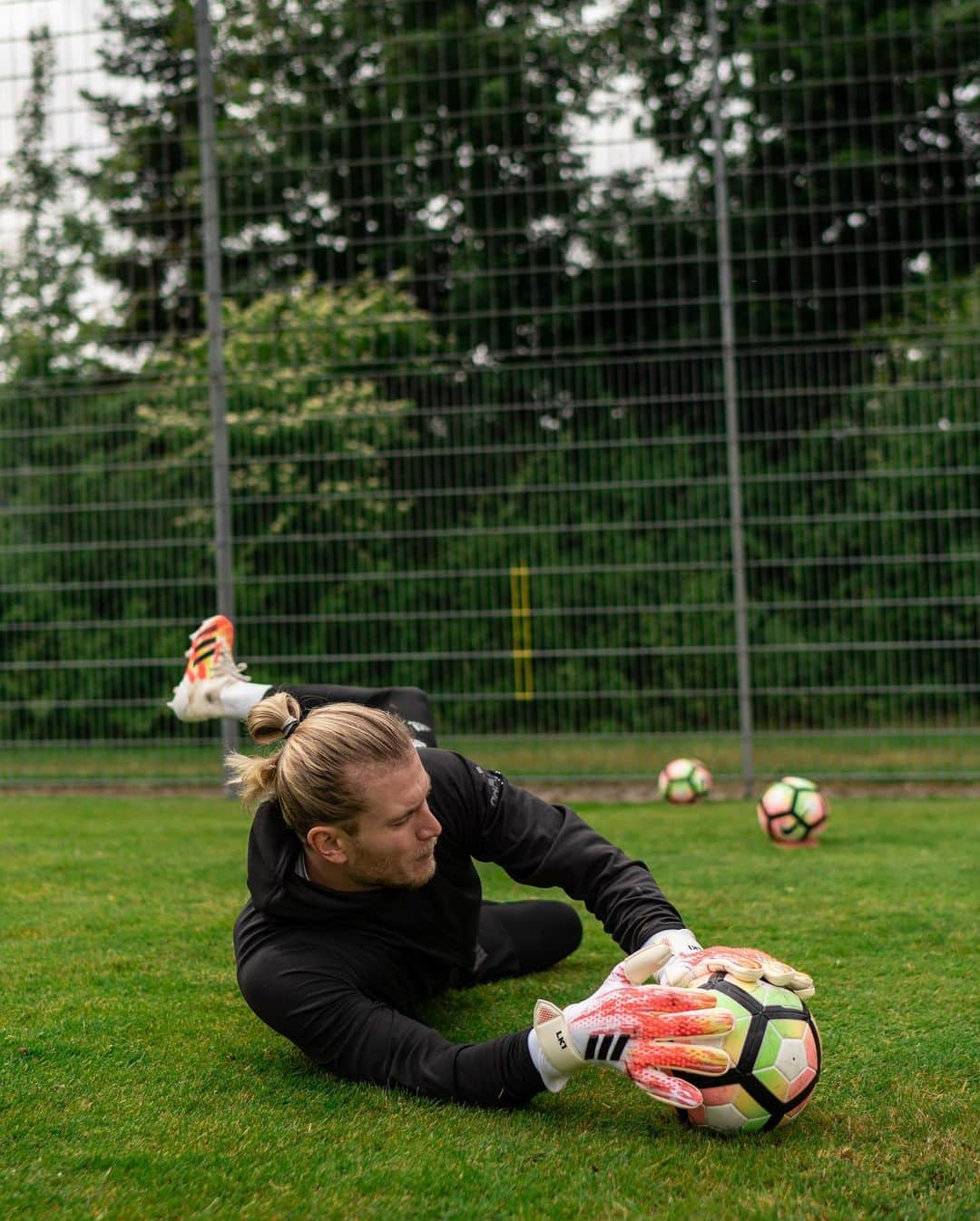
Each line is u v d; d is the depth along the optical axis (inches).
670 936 69.2
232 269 288.4
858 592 222.8
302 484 228.5
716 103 219.9
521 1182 59.8
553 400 227.0
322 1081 74.4
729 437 217.5
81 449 235.0
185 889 140.7
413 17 291.4
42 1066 78.1
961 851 162.6
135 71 238.2
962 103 310.5
